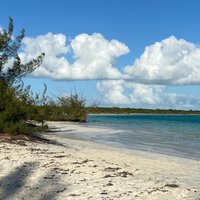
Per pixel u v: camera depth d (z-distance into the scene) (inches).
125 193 506.6
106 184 554.6
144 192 515.2
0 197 495.5
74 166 689.6
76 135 1625.2
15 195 504.1
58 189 529.3
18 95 1294.3
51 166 684.1
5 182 568.1
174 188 547.5
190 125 2807.6
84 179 586.2
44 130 1288.1
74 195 497.4
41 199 486.6
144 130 2095.2
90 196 491.8
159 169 745.6
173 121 3757.4
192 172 729.6
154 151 1114.1
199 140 1482.5
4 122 1160.8
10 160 737.0
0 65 1317.7
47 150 917.8
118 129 2148.1
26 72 1347.2
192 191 536.7
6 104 1196.5
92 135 1657.2
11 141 1051.3
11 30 1322.6
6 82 1277.1
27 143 1053.8
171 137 1616.6
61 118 2817.4
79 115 2886.3
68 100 2896.2
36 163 710.5
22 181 573.9
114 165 730.8
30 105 1311.5
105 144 1273.4
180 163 855.7
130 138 1547.7
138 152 1062.4
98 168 679.1
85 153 922.7
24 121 1259.2
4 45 1304.1
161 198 490.6
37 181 573.9
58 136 1483.8
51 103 2760.8
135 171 684.1
